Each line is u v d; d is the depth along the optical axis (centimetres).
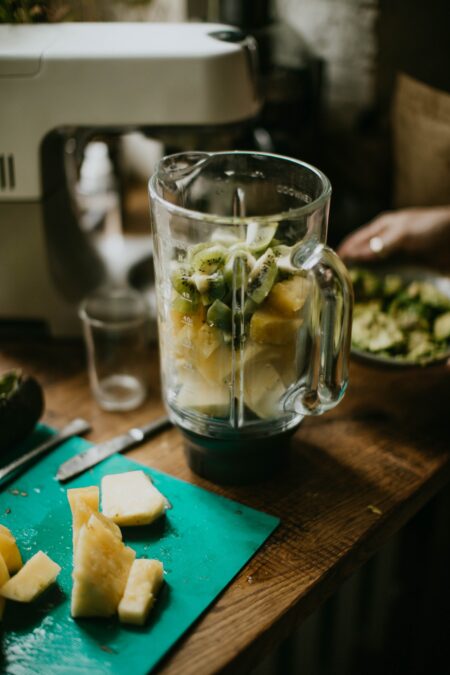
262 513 68
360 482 72
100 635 55
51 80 80
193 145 91
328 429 80
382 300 94
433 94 109
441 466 75
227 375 63
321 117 127
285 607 59
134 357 84
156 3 117
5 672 53
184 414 68
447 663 110
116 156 114
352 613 99
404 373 88
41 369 89
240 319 61
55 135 88
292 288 61
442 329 88
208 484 71
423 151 113
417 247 102
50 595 59
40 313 93
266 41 112
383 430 79
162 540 64
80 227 105
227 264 60
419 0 119
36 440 76
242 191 74
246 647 56
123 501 66
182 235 63
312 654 96
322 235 65
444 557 105
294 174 70
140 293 96
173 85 80
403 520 71
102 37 83
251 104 85
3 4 86
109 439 77
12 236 88
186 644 56
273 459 71
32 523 66
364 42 123
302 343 65
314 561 63
